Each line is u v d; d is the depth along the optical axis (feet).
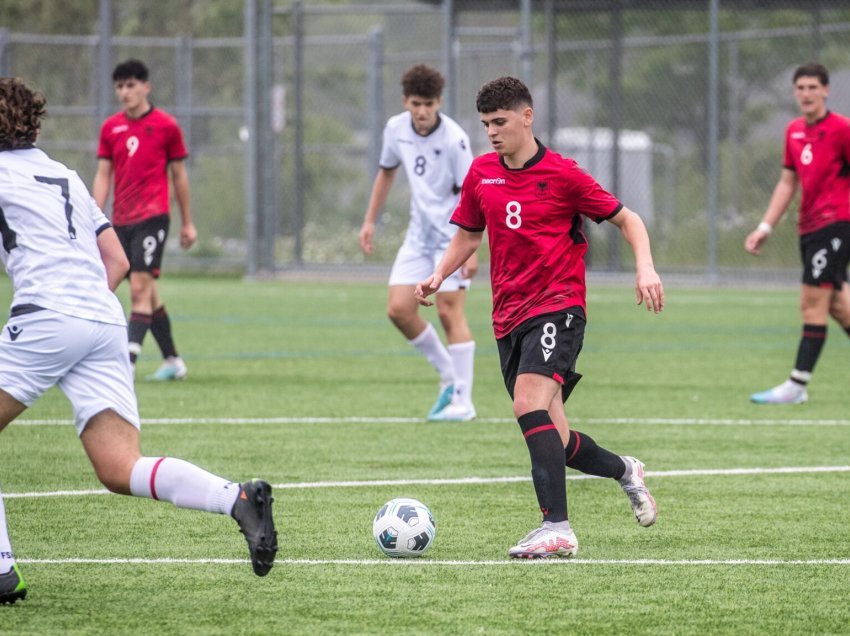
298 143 268.62
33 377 50.60
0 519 52.01
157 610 51.65
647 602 53.36
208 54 310.04
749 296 237.45
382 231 286.46
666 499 75.56
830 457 89.92
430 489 78.18
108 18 261.44
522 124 61.57
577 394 122.31
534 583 56.34
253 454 89.51
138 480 50.85
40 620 50.16
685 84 329.93
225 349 157.38
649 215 322.75
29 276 51.01
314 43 264.31
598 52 342.44
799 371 116.16
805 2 271.49
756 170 283.18
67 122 285.43
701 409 112.88
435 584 56.03
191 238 126.72
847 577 57.82
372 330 180.34
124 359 52.75
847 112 318.24
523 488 78.64
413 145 103.45
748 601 53.67
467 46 270.67
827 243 113.80
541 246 61.62
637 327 187.73
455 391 106.01
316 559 60.54
